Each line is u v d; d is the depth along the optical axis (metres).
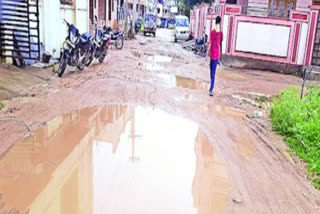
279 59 14.35
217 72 13.02
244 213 3.51
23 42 9.46
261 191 3.97
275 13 18.11
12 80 7.93
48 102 6.98
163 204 3.63
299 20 13.84
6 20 9.39
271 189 4.02
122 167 4.45
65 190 3.78
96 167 4.41
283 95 8.03
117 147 5.09
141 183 4.05
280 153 5.10
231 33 14.68
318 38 13.80
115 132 5.70
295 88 9.80
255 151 5.16
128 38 26.81
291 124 5.84
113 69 11.56
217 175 4.35
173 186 4.02
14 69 8.88
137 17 38.91
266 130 6.16
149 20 36.88
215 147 5.27
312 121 5.61
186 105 7.60
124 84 9.27
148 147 5.17
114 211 3.44
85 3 14.16
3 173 4.07
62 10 12.33
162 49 20.42
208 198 3.78
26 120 5.82
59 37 12.10
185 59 16.19
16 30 9.35
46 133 5.39
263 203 3.71
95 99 7.57
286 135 5.84
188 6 41.69
